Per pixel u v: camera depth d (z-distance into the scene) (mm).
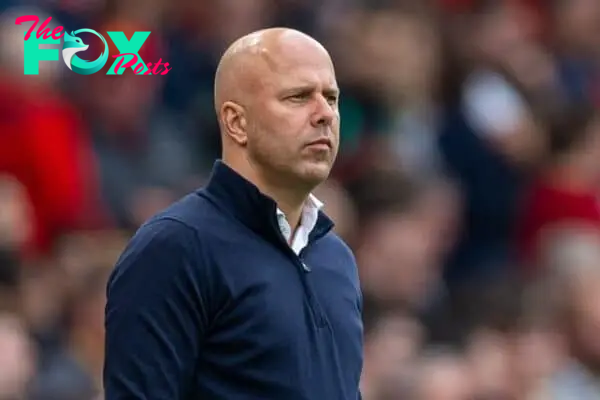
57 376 24750
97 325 25922
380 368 26312
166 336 13688
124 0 34500
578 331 27766
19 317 23062
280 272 14031
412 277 30953
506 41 40781
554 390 27781
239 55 14320
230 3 37000
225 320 13789
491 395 27906
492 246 36938
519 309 30484
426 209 33812
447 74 39594
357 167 34812
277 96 14109
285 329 13820
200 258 13805
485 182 37219
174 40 35562
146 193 32031
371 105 36594
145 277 13773
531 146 37875
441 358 27062
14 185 29656
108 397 13773
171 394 13672
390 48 37438
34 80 31234
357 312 14656
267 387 13711
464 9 42250
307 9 39250
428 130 37906
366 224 32688
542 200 36688
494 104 38531
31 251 29391
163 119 34312
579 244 30812
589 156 37156
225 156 14391
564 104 39312
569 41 44219
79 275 26219
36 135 30703
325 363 14008
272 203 14055
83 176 31328
